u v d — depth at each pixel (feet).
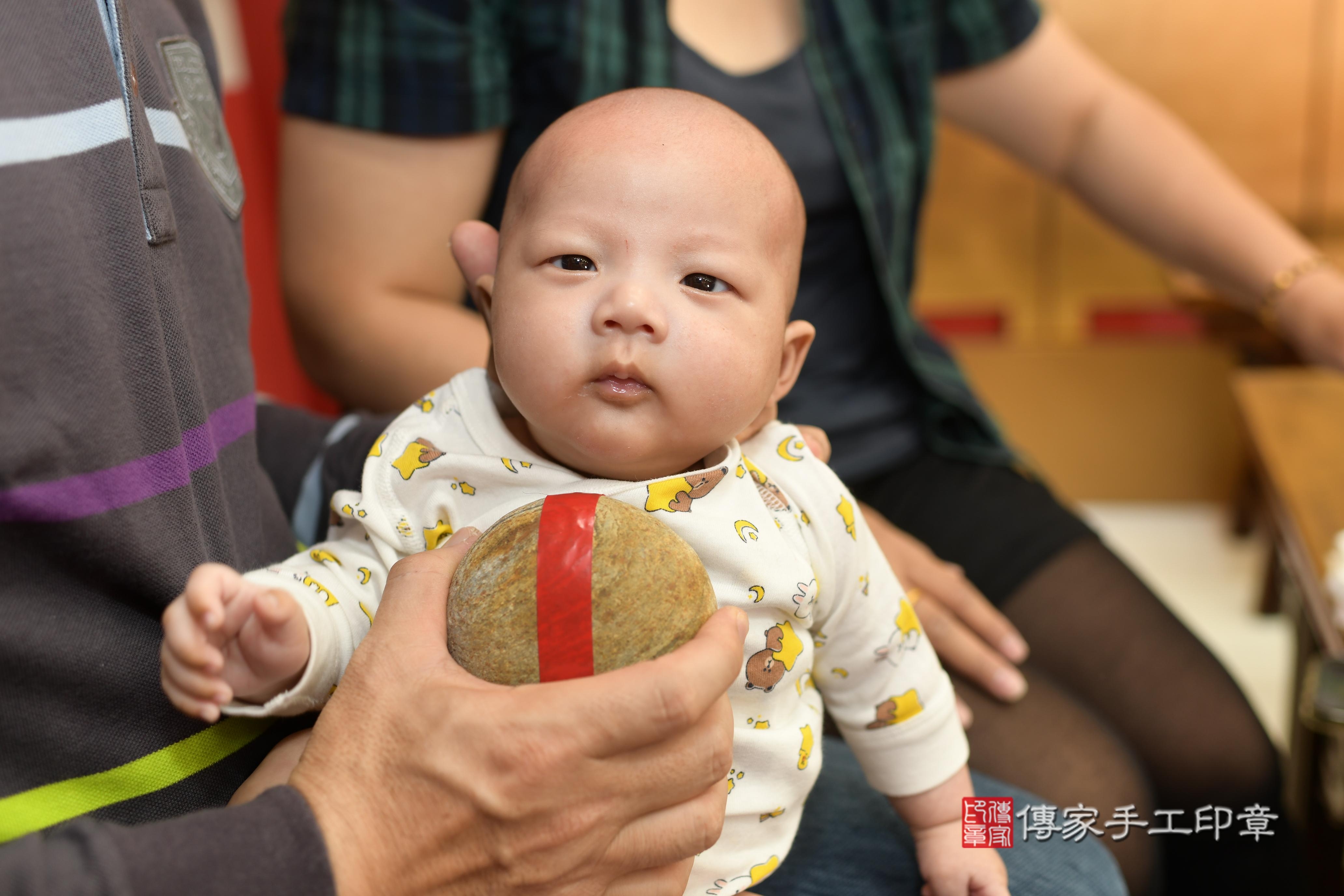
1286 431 5.24
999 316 9.34
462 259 2.32
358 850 1.66
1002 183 9.00
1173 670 3.70
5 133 1.72
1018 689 3.33
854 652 2.42
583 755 1.67
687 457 2.11
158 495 1.89
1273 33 8.43
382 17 3.53
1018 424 9.54
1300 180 8.68
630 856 1.81
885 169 4.02
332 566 2.12
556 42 3.61
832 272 4.08
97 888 1.47
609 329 1.94
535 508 1.86
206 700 1.68
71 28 1.84
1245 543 8.86
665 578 1.80
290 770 1.93
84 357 1.77
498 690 1.70
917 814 2.48
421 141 3.62
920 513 4.11
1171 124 4.75
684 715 1.67
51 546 1.75
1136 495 9.57
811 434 2.60
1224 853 3.59
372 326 3.67
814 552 2.29
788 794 2.24
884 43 4.15
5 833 1.73
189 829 1.58
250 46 6.44
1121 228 4.93
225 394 2.24
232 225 2.41
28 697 1.75
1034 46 4.60
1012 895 2.46
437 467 2.17
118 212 1.87
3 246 1.68
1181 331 9.09
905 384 4.33
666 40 3.78
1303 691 4.53
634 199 2.00
